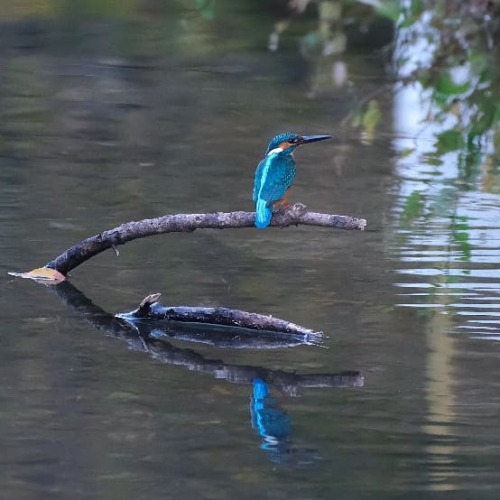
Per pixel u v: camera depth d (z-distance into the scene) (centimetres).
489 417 819
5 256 1171
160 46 2266
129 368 905
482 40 1761
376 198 1416
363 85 1994
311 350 950
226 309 1002
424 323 1008
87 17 2433
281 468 731
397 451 762
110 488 701
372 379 888
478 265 1166
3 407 822
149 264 1164
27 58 2134
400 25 1769
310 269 1152
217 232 1276
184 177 1491
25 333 977
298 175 1516
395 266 1162
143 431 783
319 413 826
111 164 1541
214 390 866
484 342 962
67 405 830
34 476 717
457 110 1695
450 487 714
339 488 712
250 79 2055
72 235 1240
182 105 1880
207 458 750
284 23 2223
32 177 1466
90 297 1070
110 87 1973
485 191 1455
